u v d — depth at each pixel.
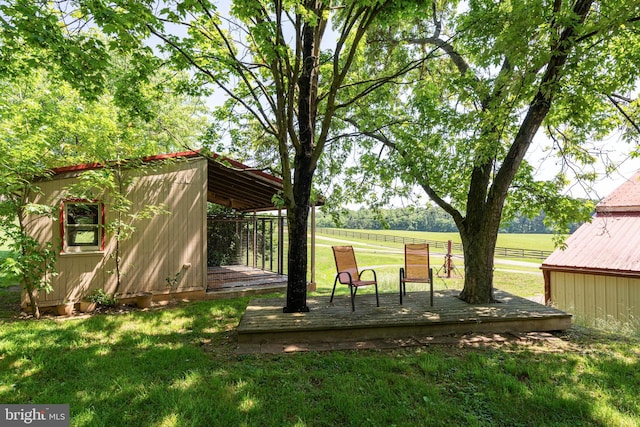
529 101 5.80
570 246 11.00
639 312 8.96
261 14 5.02
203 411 3.05
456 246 36.16
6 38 4.92
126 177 7.50
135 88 6.80
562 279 10.57
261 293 8.98
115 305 7.31
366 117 9.16
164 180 7.94
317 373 3.83
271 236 12.55
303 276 5.82
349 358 4.26
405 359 4.27
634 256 9.48
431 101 8.10
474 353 4.45
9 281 5.70
